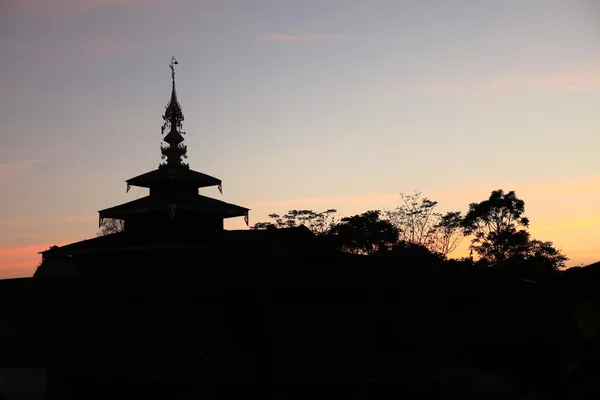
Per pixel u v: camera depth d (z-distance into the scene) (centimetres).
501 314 2400
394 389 2845
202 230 4334
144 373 3534
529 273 7031
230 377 3353
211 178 4625
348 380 3100
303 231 4234
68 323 3781
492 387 1641
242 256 3794
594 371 1055
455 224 8825
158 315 3578
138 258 4103
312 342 3312
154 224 4369
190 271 3712
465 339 2392
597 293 1251
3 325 3856
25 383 3741
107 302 3619
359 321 3238
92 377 3647
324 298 3381
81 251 4166
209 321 3469
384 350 3036
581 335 1112
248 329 3378
